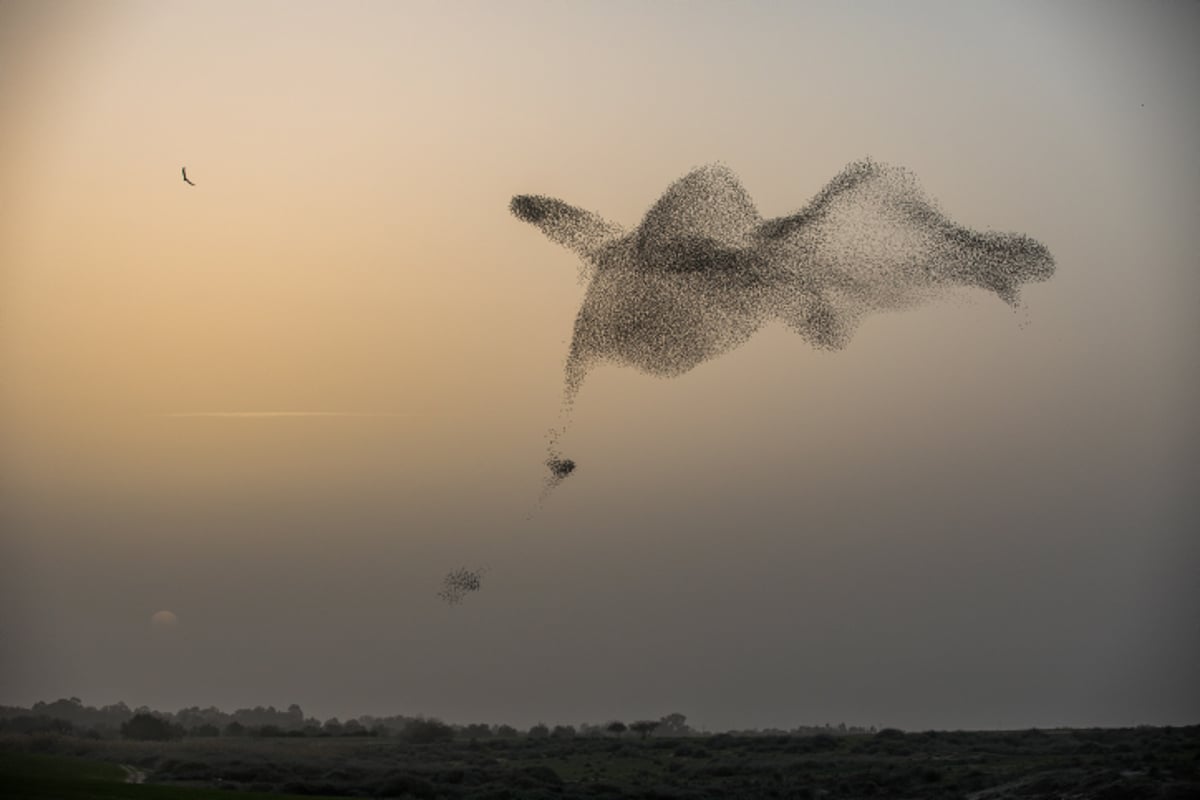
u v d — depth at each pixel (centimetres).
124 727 10362
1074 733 9894
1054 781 6850
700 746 10362
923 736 10162
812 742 10025
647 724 12288
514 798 7038
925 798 6994
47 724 10381
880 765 8412
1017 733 10225
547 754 10006
